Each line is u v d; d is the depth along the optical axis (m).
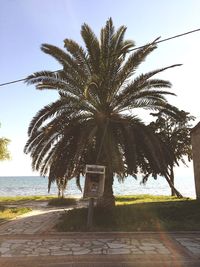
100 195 11.70
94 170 11.90
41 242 9.78
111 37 14.62
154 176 15.99
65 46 13.99
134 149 13.08
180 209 15.41
